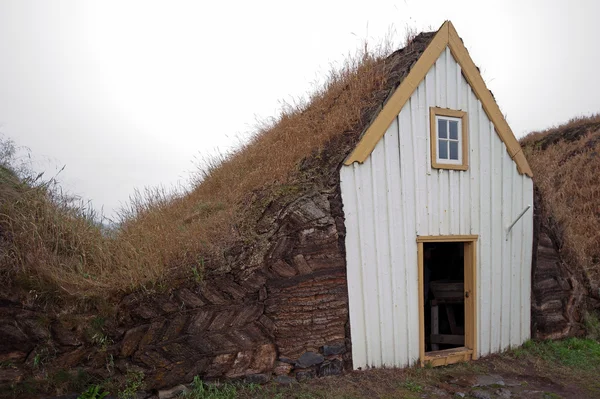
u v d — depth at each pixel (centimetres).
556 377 689
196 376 535
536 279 838
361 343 638
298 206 616
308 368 596
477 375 681
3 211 541
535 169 962
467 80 764
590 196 1385
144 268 549
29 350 477
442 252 970
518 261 812
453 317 850
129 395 501
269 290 589
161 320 532
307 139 764
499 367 717
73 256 569
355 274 639
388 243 670
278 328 589
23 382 467
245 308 573
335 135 718
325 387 576
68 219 607
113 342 512
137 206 816
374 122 665
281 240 602
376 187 667
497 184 789
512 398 601
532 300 833
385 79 748
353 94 775
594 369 725
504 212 795
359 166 656
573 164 1606
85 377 494
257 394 547
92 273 557
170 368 526
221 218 662
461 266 923
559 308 861
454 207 737
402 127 694
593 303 951
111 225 700
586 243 1144
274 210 634
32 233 536
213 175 941
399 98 689
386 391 588
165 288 542
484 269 763
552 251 870
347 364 624
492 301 770
